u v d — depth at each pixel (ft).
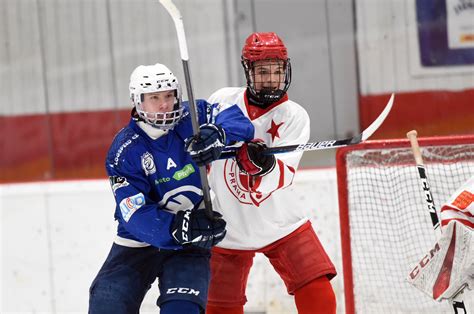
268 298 45.57
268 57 30.58
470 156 39.83
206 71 59.47
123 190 28.25
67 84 60.80
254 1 59.00
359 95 59.00
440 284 29.53
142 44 59.82
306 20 59.11
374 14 58.23
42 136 61.26
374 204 41.11
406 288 41.27
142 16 59.62
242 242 33.19
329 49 59.11
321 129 59.88
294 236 33.42
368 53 58.54
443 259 29.37
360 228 41.29
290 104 31.99
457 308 29.81
